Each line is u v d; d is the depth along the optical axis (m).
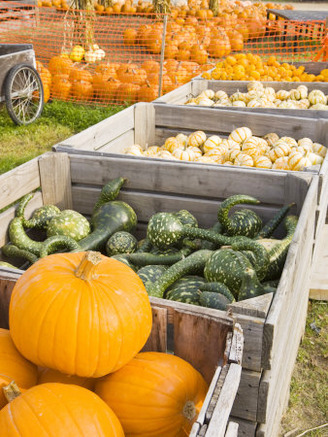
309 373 3.32
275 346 2.04
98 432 1.56
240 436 2.13
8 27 14.31
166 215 3.22
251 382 1.99
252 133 5.11
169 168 3.65
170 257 3.15
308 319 3.79
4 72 7.30
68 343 1.80
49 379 1.95
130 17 17.77
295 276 2.52
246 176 3.49
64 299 1.83
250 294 2.38
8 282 2.28
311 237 3.28
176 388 1.86
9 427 1.52
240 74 7.43
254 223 3.34
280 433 2.89
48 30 13.60
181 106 5.20
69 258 2.05
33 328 1.82
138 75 8.73
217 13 17.75
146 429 1.83
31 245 3.33
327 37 10.10
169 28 13.32
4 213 3.41
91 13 11.63
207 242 3.30
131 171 3.74
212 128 5.21
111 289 1.91
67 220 3.49
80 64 11.16
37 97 8.01
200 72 8.88
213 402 1.55
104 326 1.81
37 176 3.73
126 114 4.92
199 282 2.82
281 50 14.28
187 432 1.86
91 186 3.89
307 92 6.98
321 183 3.35
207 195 3.65
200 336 2.04
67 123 7.96
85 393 1.68
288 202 3.46
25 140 7.17
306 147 4.49
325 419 3.00
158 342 2.16
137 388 1.87
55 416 1.54
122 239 3.44
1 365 1.87
